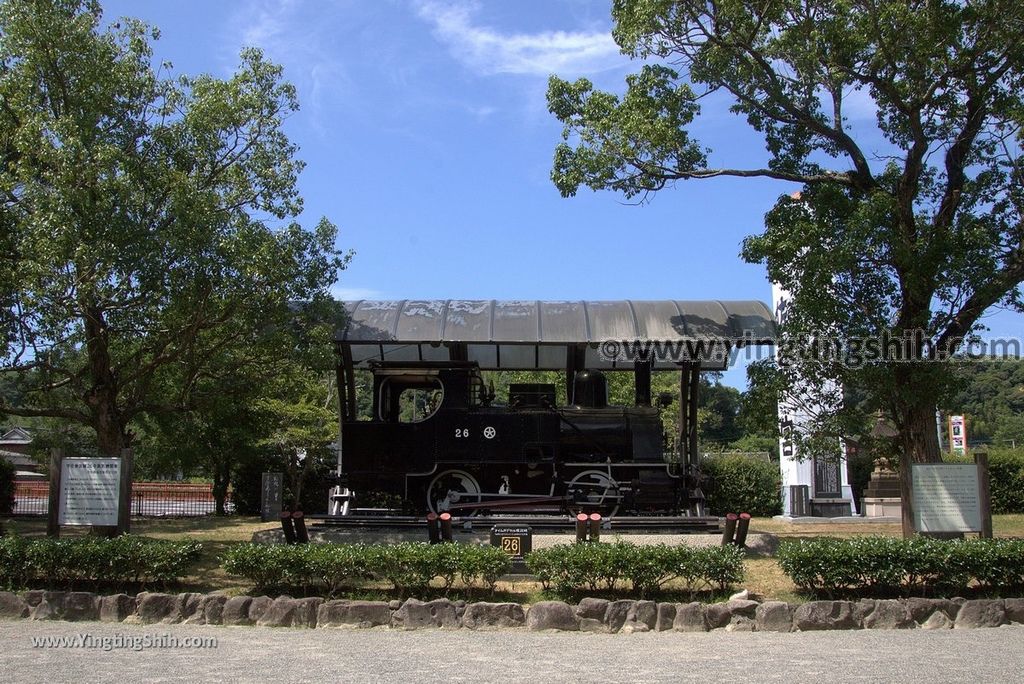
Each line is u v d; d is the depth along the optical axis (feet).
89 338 39.70
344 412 50.57
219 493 78.89
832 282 42.34
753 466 78.18
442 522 35.73
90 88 39.68
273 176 41.83
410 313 49.52
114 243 36.52
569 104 48.75
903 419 44.09
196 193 38.42
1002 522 62.90
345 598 31.17
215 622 29.45
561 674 22.07
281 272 39.88
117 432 42.32
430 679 21.47
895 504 69.72
